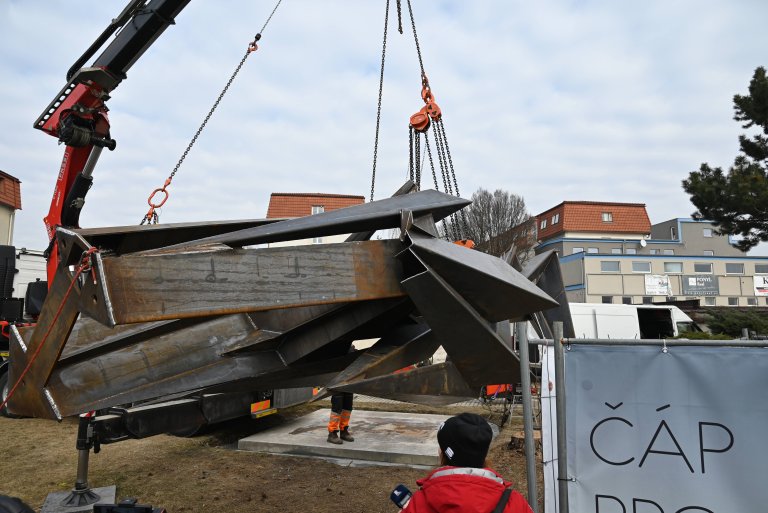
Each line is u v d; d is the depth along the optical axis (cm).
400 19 560
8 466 623
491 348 278
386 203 290
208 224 304
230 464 632
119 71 629
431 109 509
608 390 285
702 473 266
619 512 277
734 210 1551
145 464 633
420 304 258
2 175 2575
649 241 4516
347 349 363
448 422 189
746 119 1589
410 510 177
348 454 661
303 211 3195
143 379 312
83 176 673
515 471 607
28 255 1112
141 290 211
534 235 3597
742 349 267
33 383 280
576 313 1423
